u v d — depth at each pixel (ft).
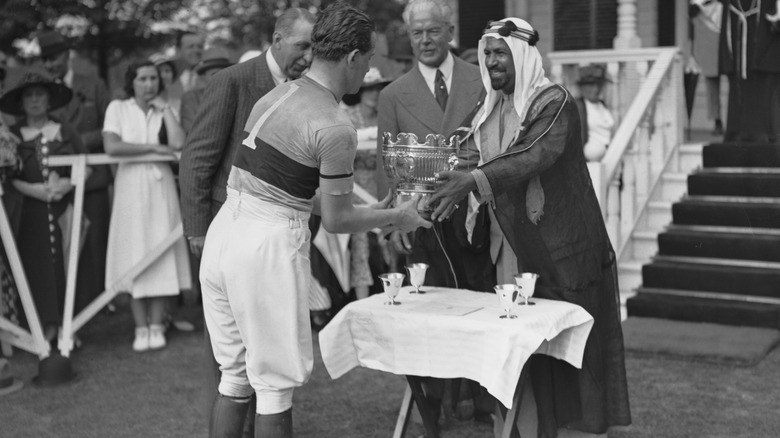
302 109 10.82
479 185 11.62
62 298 20.47
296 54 13.19
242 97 13.46
